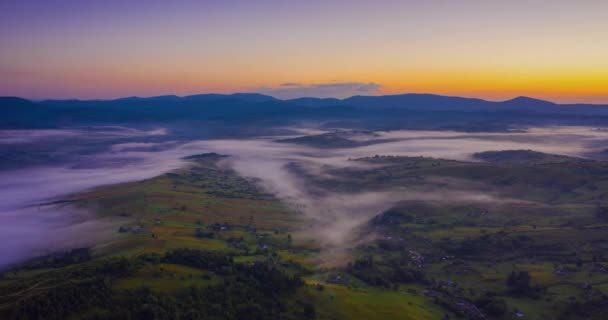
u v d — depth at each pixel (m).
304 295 156.25
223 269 160.12
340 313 148.25
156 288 138.12
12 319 122.31
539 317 159.12
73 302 126.94
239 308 136.25
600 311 157.12
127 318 120.56
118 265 151.38
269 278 159.12
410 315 154.00
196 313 128.25
